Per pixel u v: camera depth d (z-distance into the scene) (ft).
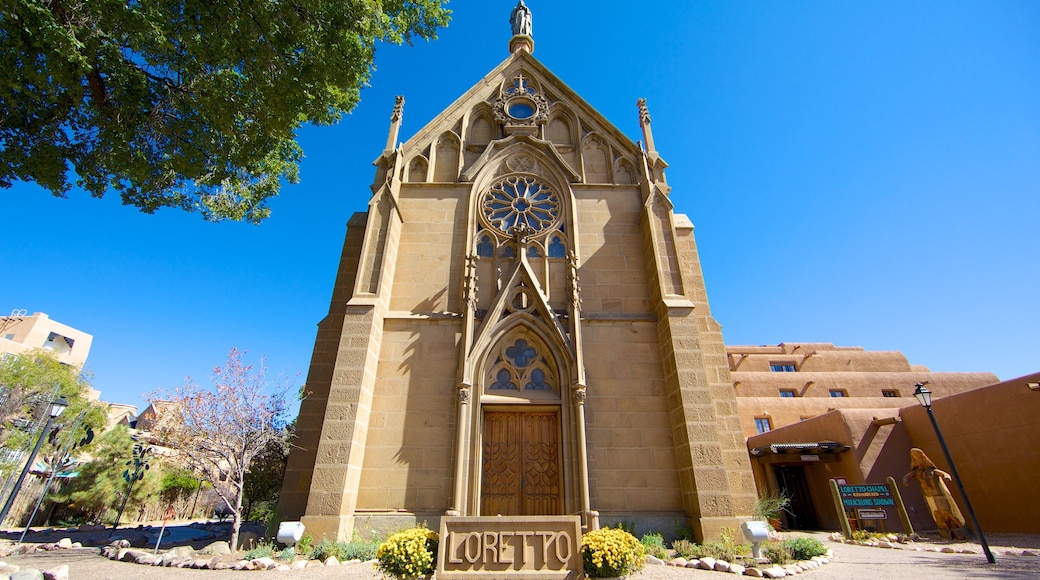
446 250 50.19
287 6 28.68
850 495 51.90
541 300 46.11
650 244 49.37
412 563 21.66
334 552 32.37
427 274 48.88
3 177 33.50
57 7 25.52
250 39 28.99
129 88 32.30
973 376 121.70
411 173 55.26
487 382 43.83
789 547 33.50
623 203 53.62
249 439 39.42
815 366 134.62
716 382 45.37
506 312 46.29
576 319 45.32
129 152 34.04
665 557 32.32
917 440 64.54
